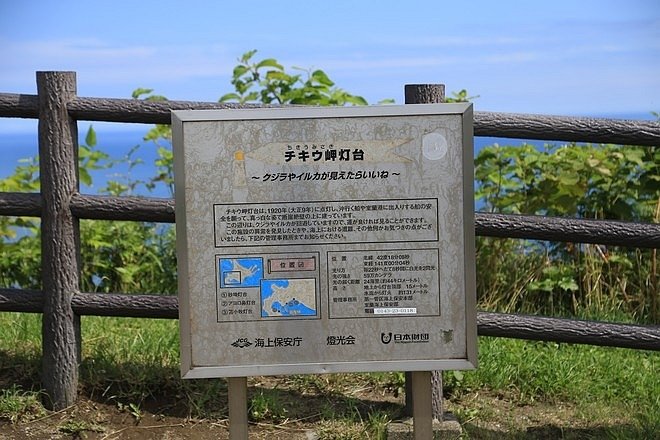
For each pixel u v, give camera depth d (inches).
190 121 132.2
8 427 161.2
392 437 157.0
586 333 159.8
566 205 227.8
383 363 134.3
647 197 230.8
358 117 132.6
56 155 164.6
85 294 167.0
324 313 134.0
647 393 178.9
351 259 133.8
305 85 242.4
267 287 133.6
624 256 230.7
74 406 166.9
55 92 163.9
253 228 133.3
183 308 133.2
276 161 132.8
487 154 234.1
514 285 228.2
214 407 169.3
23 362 179.5
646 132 158.7
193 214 133.0
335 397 174.9
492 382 180.2
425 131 133.0
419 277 134.0
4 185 240.2
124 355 182.5
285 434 162.2
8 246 249.0
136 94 237.9
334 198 133.1
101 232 248.1
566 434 162.7
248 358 134.2
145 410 167.6
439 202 133.3
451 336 134.5
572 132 159.8
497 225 161.9
